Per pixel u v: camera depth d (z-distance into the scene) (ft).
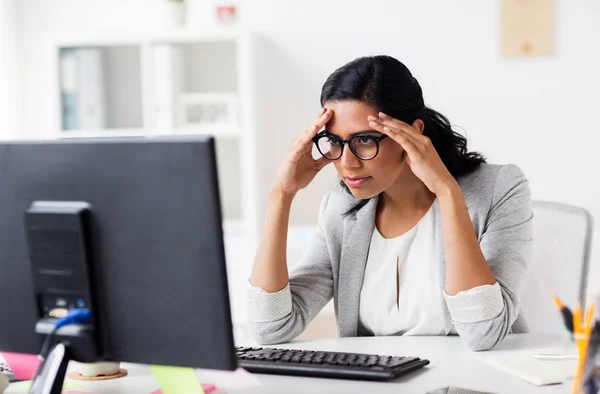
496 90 11.87
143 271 3.48
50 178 3.56
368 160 5.01
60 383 3.63
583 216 6.12
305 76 12.35
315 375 4.28
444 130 5.69
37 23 13.08
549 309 6.17
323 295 5.83
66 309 3.67
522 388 3.98
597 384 3.44
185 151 3.32
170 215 3.38
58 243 3.56
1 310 3.80
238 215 12.79
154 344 3.55
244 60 11.80
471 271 4.88
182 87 12.48
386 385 4.08
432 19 11.96
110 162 3.44
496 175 5.68
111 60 12.78
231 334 3.43
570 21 11.64
